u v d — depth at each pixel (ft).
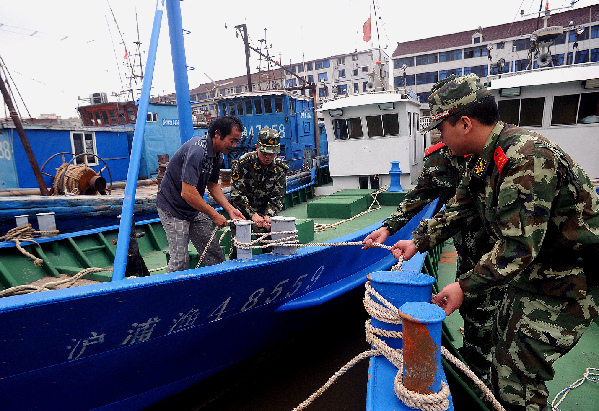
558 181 5.18
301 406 6.39
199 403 10.82
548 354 5.88
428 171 8.89
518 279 6.09
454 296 5.32
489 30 161.27
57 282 12.23
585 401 8.61
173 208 10.81
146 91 12.06
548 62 31.81
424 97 164.76
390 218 8.96
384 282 5.37
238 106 48.67
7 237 15.02
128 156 44.04
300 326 12.36
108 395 7.60
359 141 28.78
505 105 26.02
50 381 6.55
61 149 37.50
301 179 32.96
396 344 5.49
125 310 6.69
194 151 10.01
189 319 7.97
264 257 9.46
